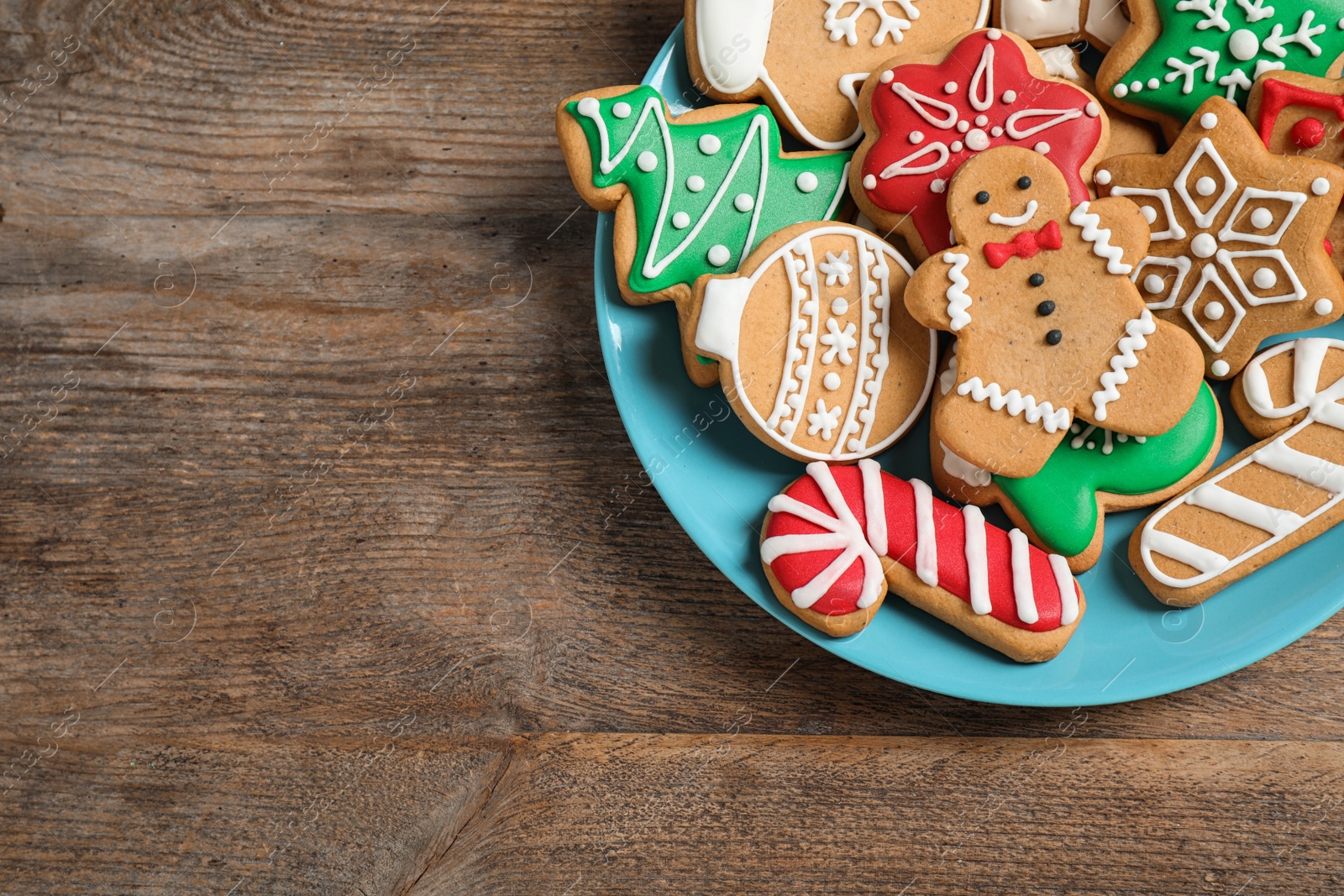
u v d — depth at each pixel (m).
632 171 0.65
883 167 0.65
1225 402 0.66
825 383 0.65
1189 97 0.65
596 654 0.69
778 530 0.65
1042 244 0.63
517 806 0.69
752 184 0.65
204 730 0.70
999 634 0.64
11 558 0.71
